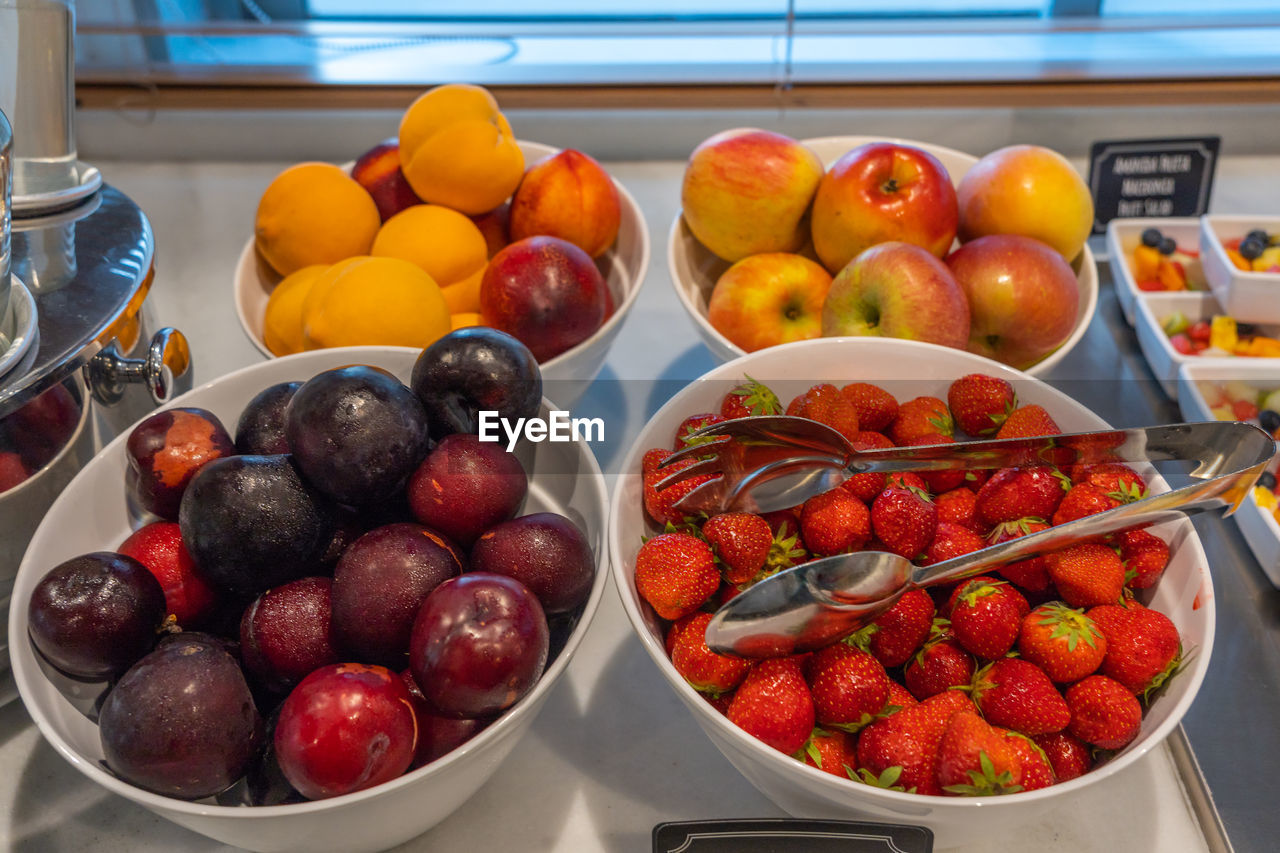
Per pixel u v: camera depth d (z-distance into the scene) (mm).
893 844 518
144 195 1160
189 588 569
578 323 750
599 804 620
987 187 857
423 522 562
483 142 827
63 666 515
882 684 542
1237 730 642
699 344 952
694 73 1152
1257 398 845
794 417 612
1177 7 1209
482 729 516
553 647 567
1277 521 746
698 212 867
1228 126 1177
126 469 631
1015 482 628
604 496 616
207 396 658
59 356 595
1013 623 562
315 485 544
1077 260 902
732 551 581
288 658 525
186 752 464
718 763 645
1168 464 667
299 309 789
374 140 1208
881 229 802
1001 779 494
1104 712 534
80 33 1120
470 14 1234
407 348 685
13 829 604
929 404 698
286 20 1227
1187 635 567
